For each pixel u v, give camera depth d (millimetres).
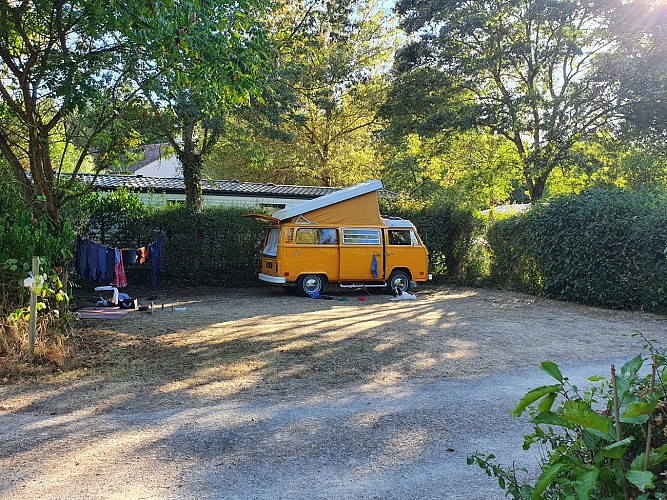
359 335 8742
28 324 7094
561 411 1993
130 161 9766
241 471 3852
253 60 7352
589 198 12867
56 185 8594
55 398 5477
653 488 1722
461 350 7695
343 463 3998
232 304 12438
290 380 6191
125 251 11539
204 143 15688
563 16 18484
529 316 10898
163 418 4930
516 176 24359
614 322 10195
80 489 3562
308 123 26906
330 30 21547
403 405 5320
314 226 13680
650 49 17688
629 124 18812
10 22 7754
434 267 16891
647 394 1926
